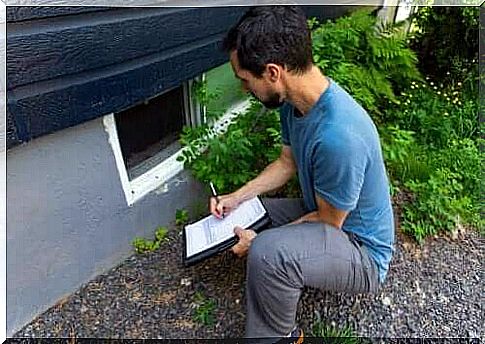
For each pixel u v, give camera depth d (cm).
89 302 210
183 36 219
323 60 284
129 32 191
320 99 156
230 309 210
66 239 201
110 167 211
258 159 254
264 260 167
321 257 168
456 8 433
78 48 174
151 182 235
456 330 207
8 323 191
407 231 253
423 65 452
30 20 161
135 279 222
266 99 163
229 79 289
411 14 488
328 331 201
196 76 236
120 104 196
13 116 161
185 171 252
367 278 180
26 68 161
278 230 174
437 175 276
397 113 348
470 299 222
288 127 176
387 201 180
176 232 248
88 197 204
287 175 206
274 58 148
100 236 215
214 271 226
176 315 207
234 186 246
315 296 213
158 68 210
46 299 203
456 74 435
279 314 175
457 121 353
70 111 178
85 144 196
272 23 147
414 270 234
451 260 241
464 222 264
